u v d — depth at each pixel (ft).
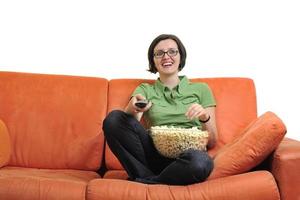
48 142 5.90
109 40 7.12
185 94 5.82
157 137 4.63
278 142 4.24
